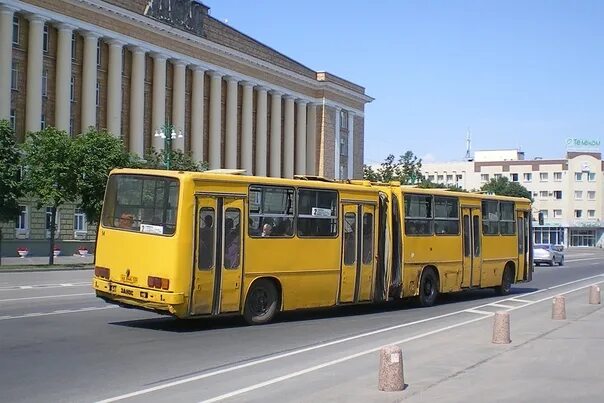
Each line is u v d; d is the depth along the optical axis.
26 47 48.97
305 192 15.73
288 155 77.75
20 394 8.28
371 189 17.55
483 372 9.97
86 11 52.53
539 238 118.75
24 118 48.75
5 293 21.14
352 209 16.94
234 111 68.94
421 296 19.41
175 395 8.37
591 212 116.50
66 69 51.09
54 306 17.48
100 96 54.91
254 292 14.83
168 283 13.07
